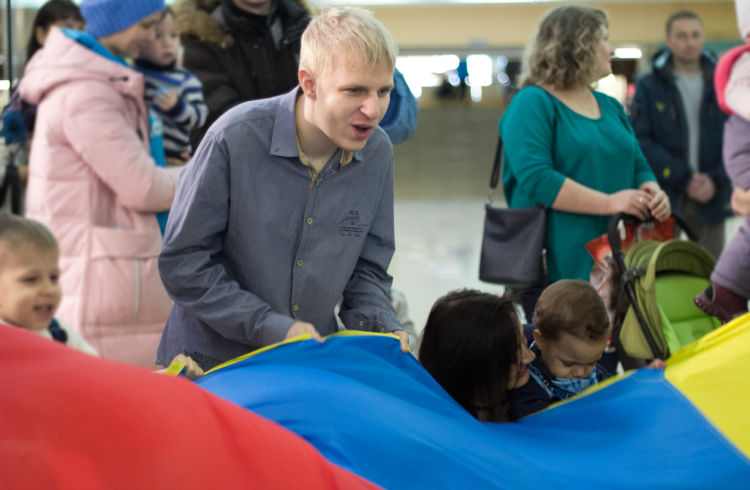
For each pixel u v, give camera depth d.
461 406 2.64
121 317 3.64
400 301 3.93
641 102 6.12
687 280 3.55
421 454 1.99
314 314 2.54
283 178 2.42
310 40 2.25
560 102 3.79
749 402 2.53
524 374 2.75
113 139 3.61
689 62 6.19
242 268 2.47
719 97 3.91
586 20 3.74
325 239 2.50
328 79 2.21
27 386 1.49
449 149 21.48
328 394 2.12
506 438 2.40
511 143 3.79
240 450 1.63
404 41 20.14
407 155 20.98
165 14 3.84
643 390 2.69
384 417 2.09
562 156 3.77
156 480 1.49
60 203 3.66
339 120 2.23
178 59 4.22
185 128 3.94
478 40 19.94
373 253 2.66
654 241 3.58
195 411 1.61
